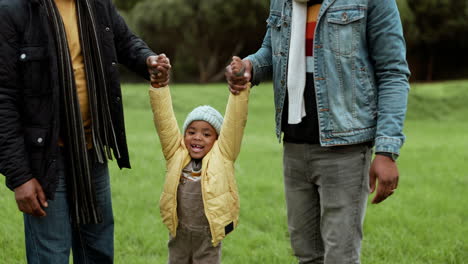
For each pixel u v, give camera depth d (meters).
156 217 5.55
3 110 2.72
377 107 2.95
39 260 2.90
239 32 34.19
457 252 4.72
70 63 2.84
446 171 8.20
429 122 17.02
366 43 2.91
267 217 5.60
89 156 3.05
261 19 33.59
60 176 2.90
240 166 8.12
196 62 38.16
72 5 2.92
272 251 4.65
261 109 18.06
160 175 7.25
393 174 2.77
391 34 2.84
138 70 3.27
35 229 2.89
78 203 2.96
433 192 6.86
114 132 3.08
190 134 3.29
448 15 33.47
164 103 3.22
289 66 2.99
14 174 2.73
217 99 18.98
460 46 36.00
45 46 2.76
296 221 3.22
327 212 3.03
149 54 3.20
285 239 5.04
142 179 7.01
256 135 12.51
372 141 3.01
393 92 2.84
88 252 3.22
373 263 4.46
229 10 32.22
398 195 6.68
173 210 3.23
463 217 5.96
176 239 3.33
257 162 8.55
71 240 3.24
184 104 17.83
